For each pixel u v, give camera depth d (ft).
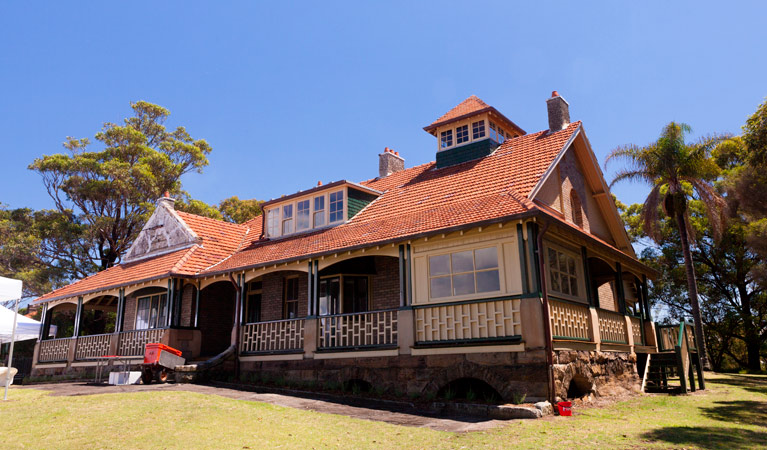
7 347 113.09
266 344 51.31
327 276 55.21
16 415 29.81
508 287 37.50
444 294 40.42
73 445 23.20
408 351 40.19
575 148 57.98
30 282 95.86
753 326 108.47
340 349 44.39
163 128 124.16
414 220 45.60
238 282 54.65
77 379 62.39
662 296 122.01
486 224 37.65
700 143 81.56
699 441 24.67
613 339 47.14
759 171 79.97
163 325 65.00
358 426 28.43
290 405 35.19
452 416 32.24
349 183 58.03
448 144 64.28
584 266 45.27
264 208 67.41
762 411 35.55
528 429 27.48
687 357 52.90
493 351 36.32
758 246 82.99
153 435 24.95
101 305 78.79
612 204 61.21
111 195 103.91
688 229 85.30
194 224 69.87
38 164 100.78
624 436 25.68
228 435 25.27
